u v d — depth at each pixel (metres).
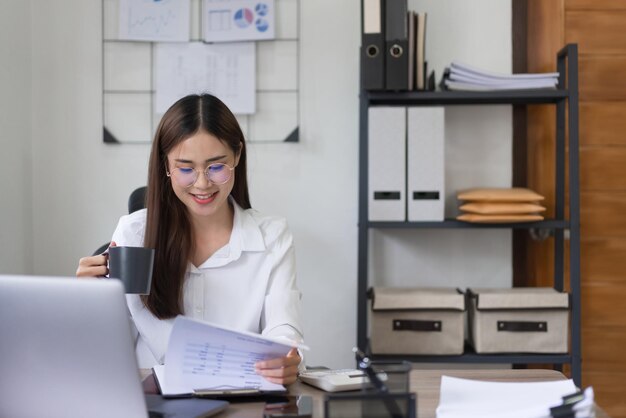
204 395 1.34
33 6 2.87
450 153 2.89
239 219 1.80
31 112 2.88
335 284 2.91
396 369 1.16
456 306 2.54
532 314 2.55
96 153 2.90
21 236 2.79
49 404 1.16
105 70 2.89
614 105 2.64
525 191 2.64
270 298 1.77
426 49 2.88
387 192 2.60
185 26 2.86
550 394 1.28
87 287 1.11
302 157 2.89
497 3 2.86
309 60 2.88
